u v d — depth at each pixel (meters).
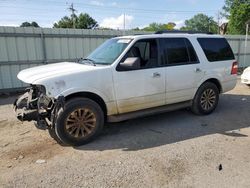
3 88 9.55
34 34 9.80
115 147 4.35
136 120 5.76
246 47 15.93
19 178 3.41
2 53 9.34
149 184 3.23
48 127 4.42
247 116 6.04
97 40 11.33
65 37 10.52
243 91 9.02
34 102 4.36
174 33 5.60
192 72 5.56
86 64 4.88
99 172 3.53
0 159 3.95
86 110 4.40
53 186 3.22
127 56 4.74
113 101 4.64
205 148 4.25
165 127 5.30
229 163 3.74
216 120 5.74
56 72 4.32
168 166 3.66
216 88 6.12
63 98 4.09
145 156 3.99
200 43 5.82
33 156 4.04
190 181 3.29
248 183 3.23
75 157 3.99
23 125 5.52
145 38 5.01
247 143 4.46
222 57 6.17
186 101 5.72
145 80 4.90
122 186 3.19
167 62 5.22
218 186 3.17
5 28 9.22
